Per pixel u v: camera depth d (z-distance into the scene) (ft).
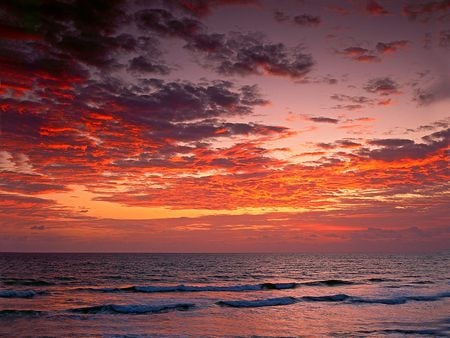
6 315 65.26
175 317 65.31
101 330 54.65
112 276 163.53
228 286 117.39
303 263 305.73
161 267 235.40
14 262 275.80
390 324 59.67
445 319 63.93
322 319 64.03
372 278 159.63
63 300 86.12
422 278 157.58
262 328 56.75
